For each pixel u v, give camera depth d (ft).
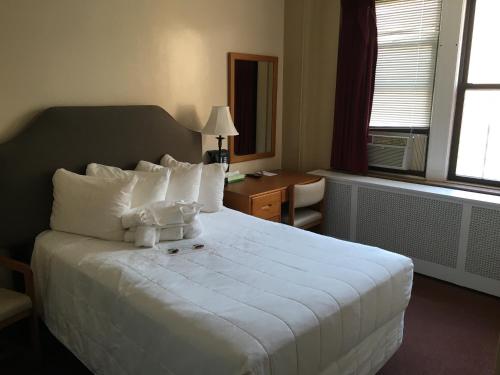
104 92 9.34
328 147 13.62
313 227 13.20
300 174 13.01
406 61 11.80
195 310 5.34
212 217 9.50
